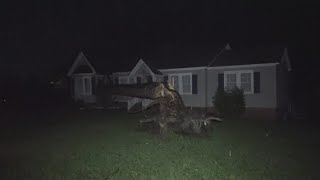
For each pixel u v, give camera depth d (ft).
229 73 87.86
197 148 41.68
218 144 44.65
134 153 38.65
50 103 127.03
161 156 37.04
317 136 52.75
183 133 50.93
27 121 76.18
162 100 51.96
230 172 30.35
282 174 29.66
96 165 33.06
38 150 41.86
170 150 40.34
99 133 56.08
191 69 94.07
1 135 55.16
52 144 46.14
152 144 44.42
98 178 28.66
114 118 80.07
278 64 82.07
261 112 83.15
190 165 32.89
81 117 83.82
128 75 109.19
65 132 58.08
